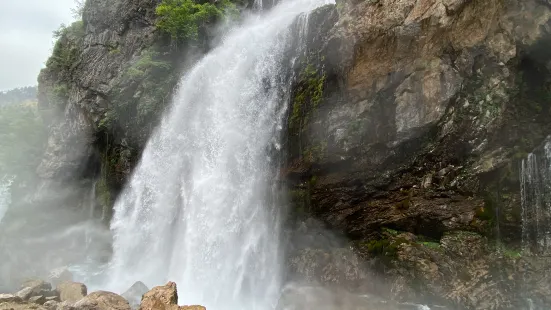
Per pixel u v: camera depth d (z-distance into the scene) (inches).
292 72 780.6
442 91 610.9
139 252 902.4
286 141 757.3
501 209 603.2
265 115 803.4
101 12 1195.9
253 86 840.9
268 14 1051.9
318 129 713.0
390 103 652.1
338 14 721.0
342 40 674.8
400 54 635.5
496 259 577.9
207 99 901.2
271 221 753.6
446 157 626.8
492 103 597.9
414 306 579.8
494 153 603.5
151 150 963.3
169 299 501.0
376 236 673.0
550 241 567.5
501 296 556.1
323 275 679.1
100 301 527.5
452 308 565.0
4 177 1277.1
